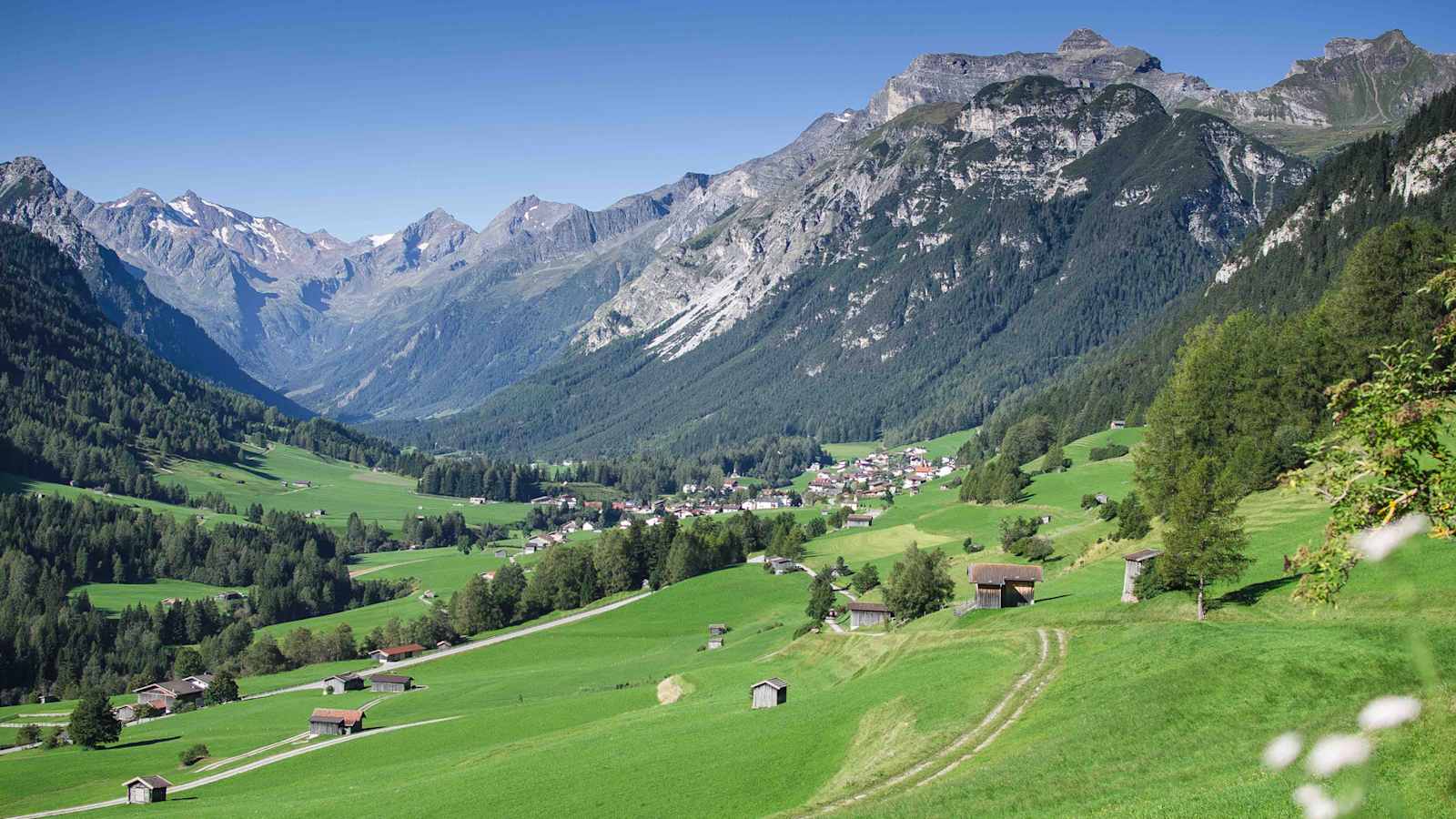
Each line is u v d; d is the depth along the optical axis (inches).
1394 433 1187.3
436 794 3248.0
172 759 5182.1
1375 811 1245.7
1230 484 3159.5
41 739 6018.7
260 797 3949.3
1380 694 1952.5
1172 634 2837.1
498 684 6358.3
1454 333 1211.9
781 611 7396.7
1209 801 1599.4
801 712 3435.0
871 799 2253.9
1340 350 5349.4
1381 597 2571.4
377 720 5684.1
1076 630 3302.2
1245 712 2090.3
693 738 3405.5
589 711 4785.9
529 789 3112.7
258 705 6609.3
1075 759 2100.1
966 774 2192.4
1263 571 3481.8
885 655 4003.4
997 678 2977.4
